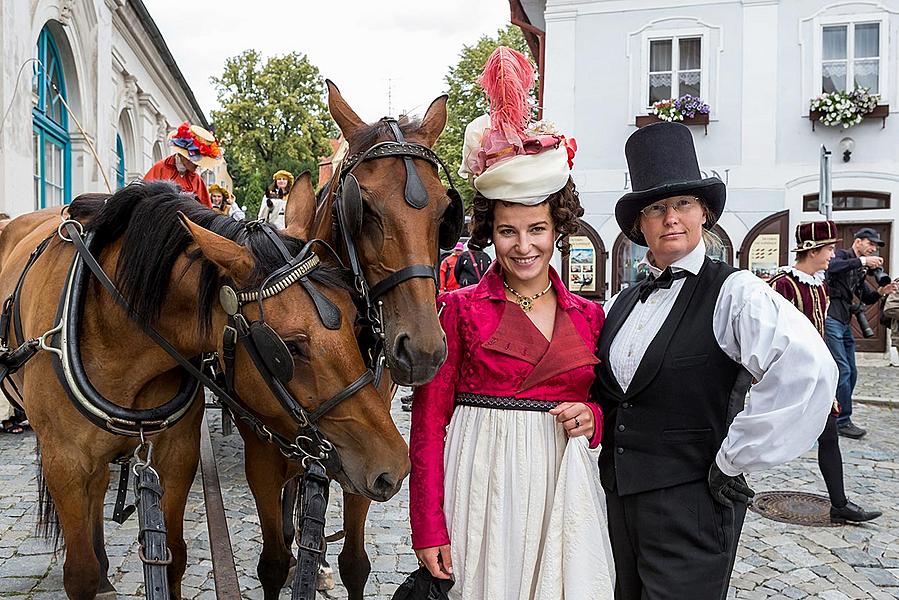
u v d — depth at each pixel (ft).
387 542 13.91
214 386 7.36
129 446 8.51
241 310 6.63
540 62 48.34
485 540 6.45
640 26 43.06
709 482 6.20
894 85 40.27
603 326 7.11
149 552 6.85
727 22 41.91
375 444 6.46
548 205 6.53
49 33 29.71
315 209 8.87
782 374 5.54
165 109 56.95
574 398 6.63
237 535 13.91
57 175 30.99
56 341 7.98
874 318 39.99
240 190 113.60
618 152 43.73
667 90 43.52
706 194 6.49
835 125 40.45
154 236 7.53
